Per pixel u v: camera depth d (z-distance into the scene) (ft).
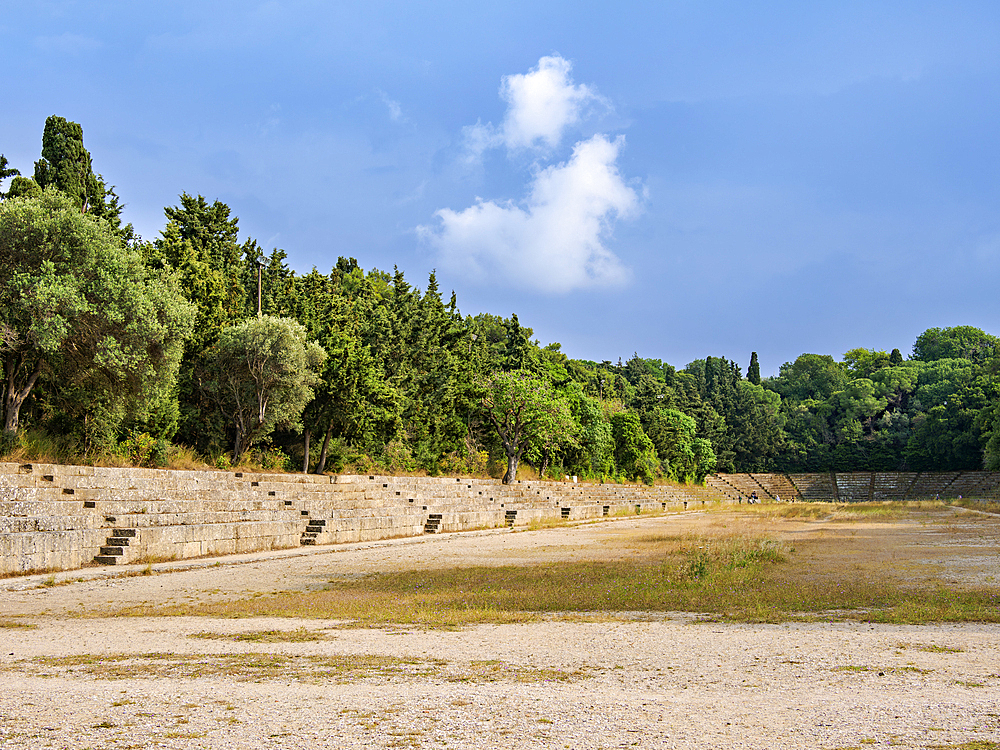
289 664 32.35
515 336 302.45
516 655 34.19
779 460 494.59
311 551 99.86
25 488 80.59
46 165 133.28
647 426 401.29
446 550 105.81
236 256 202.08
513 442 227.81
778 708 23.81
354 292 280.31
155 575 74.54
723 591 57.52
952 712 22.82
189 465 121.29
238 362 138.51
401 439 192.75
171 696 26.12
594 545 111.86
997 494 318.65
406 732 21.31
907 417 492.13
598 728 21.57
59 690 27.17
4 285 91.97
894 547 98.32
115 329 100.99
